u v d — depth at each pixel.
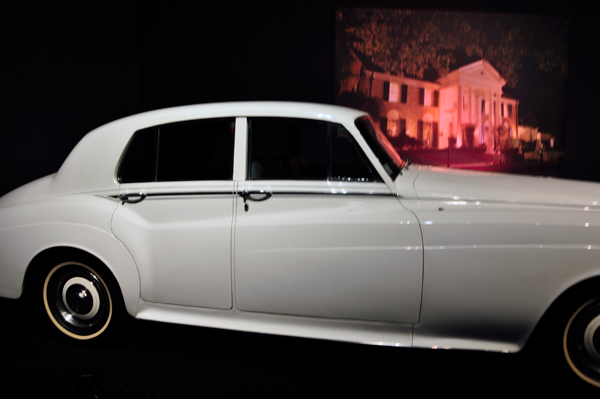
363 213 2.59
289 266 2.63
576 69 7.33
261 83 7.04
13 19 5.17
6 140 5.16
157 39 6.97
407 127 7.36
